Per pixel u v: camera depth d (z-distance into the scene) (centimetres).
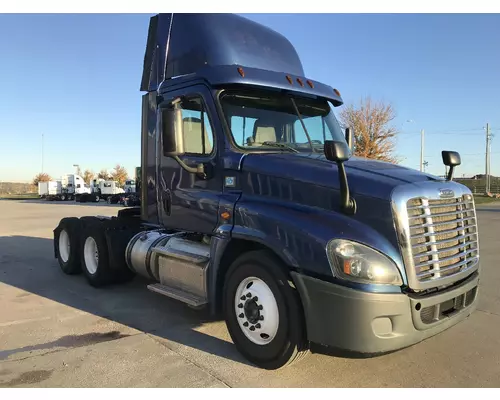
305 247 359
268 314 388
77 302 612
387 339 337
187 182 496
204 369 397
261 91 483
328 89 536
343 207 362
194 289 475
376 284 335
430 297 350
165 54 542
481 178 7675
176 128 432
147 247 576
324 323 348
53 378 379
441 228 373
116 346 451
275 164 418
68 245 784
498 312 570
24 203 4472
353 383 374
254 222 404
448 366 408
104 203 4597
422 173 410
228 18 523
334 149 351
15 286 706
